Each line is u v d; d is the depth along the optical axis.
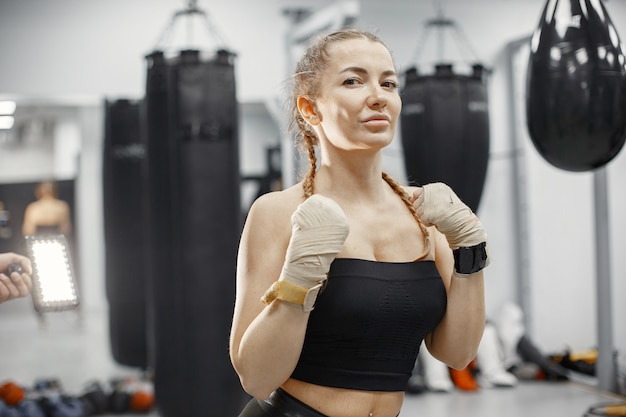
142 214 5.41
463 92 5.16
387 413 1.59
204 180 4.68
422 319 1.58
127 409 5.10
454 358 1.70
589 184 6.30
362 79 1.55
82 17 5.37
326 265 1.42
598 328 5.44
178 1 5.51
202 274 4.70
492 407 5.15
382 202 1.66
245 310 1.55
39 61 5.30
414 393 5.52
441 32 6.07
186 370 4.73
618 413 4.73
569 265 6.29
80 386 5.34
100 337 5.40
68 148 5.37
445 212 1.55
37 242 2.01
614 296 5.99
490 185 6.23
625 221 6.02
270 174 5.57
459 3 6.11
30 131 5.32
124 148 5.40
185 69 4.69
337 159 1.62
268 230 1.58
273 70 5.62
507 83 6.22
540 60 2.78
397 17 5.99
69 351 5.36
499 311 6.24
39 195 5.32
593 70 2.69
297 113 1.73
